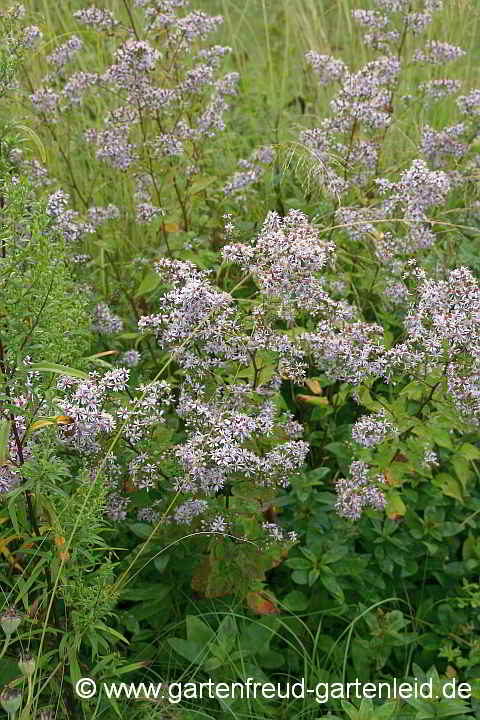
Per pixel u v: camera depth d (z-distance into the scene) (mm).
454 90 5305
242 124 6113
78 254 4570
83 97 5008
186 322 3221
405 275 3791
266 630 3242
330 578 3363
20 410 2562
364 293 4473
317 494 3596
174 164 4688
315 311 3514
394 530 3672
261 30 7605
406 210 4199
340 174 4762
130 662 3238
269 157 4801
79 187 5367
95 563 2873
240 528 3281
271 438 3348
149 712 2971
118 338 4375
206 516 3266
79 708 2994
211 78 4609
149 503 3398
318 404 3877
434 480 3713
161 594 3307
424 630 3609
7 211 2508
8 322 2539
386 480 3527
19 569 3115
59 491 2680
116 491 3375
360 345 3541
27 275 2527
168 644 3318
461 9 6211
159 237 4680
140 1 4594
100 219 4668
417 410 3656
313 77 6184
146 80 4375
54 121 4840
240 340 3314
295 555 3623
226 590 3230
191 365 3326
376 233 4320
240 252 3420
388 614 3375
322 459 3977
